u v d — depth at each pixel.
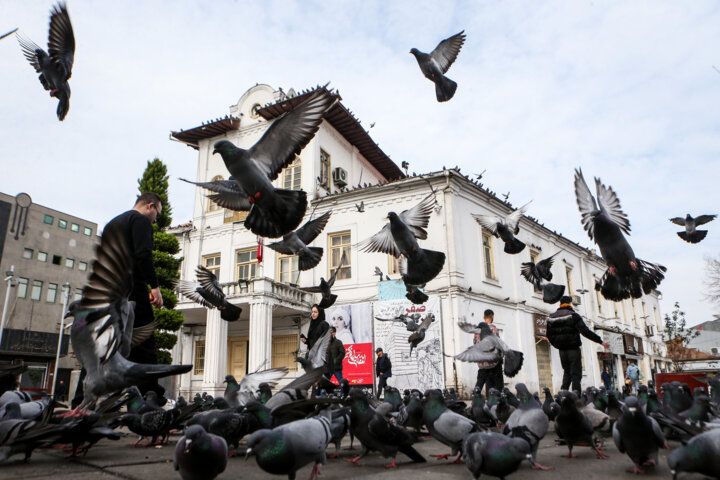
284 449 2.90
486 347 5.84
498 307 20.20
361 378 18.27
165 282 17.03
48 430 3.39
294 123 3.96
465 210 19.72
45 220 45.00
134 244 4.76
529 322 21.91
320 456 3.25
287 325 20.64
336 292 20.17
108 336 2.83
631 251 4.45
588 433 4.33
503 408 6.61
